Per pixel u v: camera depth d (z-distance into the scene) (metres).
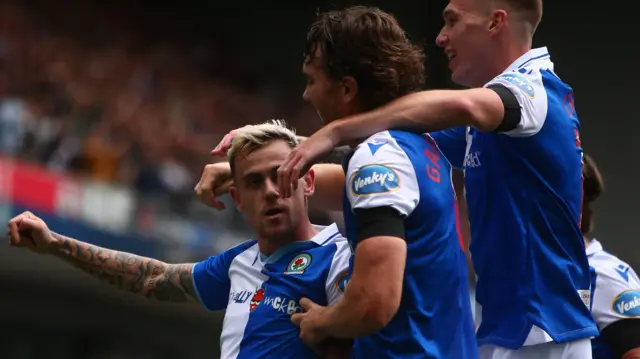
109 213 44.44
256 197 10.45
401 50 9.54
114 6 72.81
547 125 10.06
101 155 48.34
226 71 75.38
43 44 61.06
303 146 9.05
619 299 12.80
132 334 52.81
